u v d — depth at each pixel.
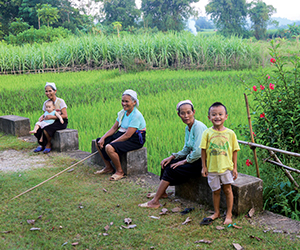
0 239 3.73
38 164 6.56
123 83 16.31
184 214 4.25
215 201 4.00
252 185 4.16
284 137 5.30
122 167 5.85
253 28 79.50
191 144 4.49
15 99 13.23
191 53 23.31
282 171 4.86
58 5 65.69
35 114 10.66
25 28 57.28
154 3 74.19
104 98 13.24
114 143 5.56
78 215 4.27
